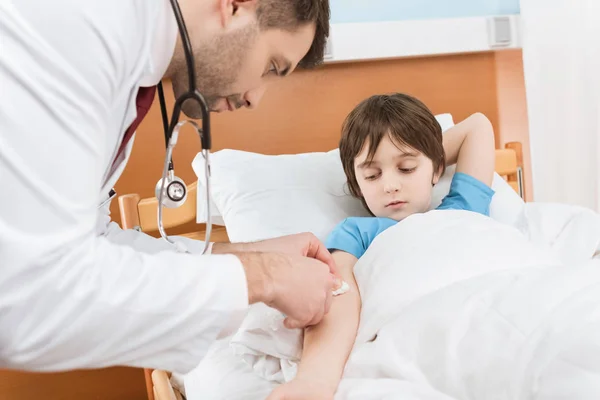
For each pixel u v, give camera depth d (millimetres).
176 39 795
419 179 1299
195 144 1892
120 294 685
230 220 1493
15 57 634
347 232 1301
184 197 975
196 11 801
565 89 2004
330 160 1629
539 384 751
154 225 1591
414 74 2070
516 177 1980
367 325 1017
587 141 2004
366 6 2023
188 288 718
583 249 1385
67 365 702
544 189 2047
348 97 2020
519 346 807
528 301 862
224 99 902
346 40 1937
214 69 838
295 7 840
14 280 642
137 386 1895
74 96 659
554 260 1085
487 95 2148
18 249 633
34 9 650
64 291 660
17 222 636
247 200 1498
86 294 667
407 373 871
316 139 2006
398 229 1156
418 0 2070
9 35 638
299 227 1438
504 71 2154
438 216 1161
